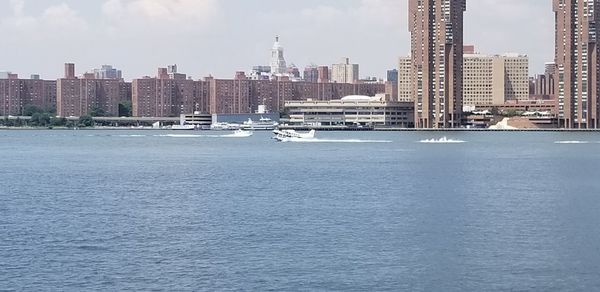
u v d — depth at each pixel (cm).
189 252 9681
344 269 8875
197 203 14200
